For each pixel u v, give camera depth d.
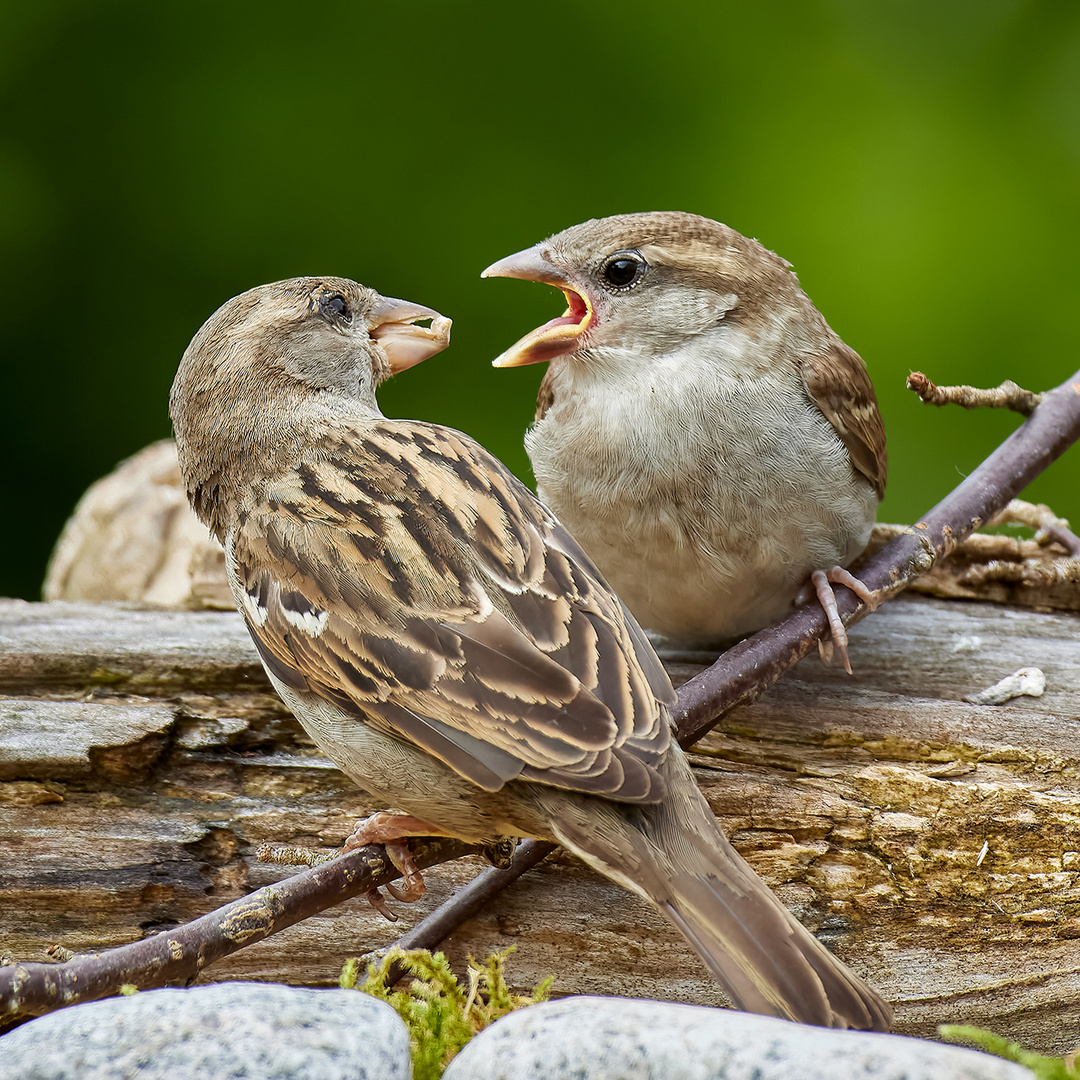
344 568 5.37
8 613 7.63
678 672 7.26
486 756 4.72
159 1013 4.16
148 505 10.17
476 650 4.96
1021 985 6.28
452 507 5.52
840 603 6.54
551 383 7.20
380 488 5.69
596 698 4.79
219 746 6.64
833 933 6.33
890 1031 4.23
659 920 6.26
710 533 6.49
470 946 6.28
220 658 6.96
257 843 6.43
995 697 6.96
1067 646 7.41
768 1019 4.03
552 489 6.76
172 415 6.68
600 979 6.27
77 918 6.16
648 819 4.64
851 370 6.77
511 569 5.27
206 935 4.97
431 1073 5.03
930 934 6.32
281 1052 3.99
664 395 6.52
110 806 6.42
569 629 5.06
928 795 6.43
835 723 6.71
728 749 6.71
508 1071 4.00
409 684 4.97
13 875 6.15
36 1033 4.11
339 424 6.31
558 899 6.30
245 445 6.30
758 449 6.45
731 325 6.67
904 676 7.16
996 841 6.37
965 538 6.92
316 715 5.36
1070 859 6.33
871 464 6.77
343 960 6.23
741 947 4.31
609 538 6.63
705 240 6.79
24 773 6.34
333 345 6.68
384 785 5.16
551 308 14.66
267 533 5.72
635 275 6.71
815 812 6.43
